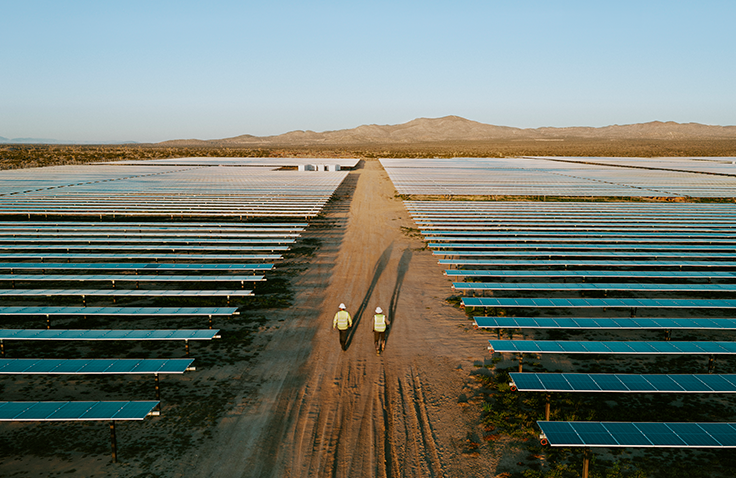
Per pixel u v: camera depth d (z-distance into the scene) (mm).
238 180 54844
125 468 8797
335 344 14391
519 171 70688
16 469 8711
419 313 17078
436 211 36094
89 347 14055
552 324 13898
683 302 15875
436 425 10398
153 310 14656
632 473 8836
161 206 35781
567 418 10477
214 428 10117
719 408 11094
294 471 8812
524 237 27906
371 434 10000
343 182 62562
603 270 21984
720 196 41531
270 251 25781
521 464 9148
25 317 16156
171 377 12273
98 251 25656
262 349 14023
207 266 20312
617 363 13375
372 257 24859
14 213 32125
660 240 25828
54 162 92812
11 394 11297
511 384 11734
